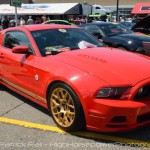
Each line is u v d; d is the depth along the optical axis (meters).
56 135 4.28
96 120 3.84
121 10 58.84
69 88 4.07
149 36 9.66
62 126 4.36
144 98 3.89
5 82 6.01
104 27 10.56
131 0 58.00
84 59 4.47
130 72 4.06
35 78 4.79
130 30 11.05
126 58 4.57
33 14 28.66
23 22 22.83
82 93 3.89
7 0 54.25
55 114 4.48
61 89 4.22
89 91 3.85
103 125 3.83
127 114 3.74
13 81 5.54
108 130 3.86
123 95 3.80
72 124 4.14
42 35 5.28
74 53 4.79
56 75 4.24
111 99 3.79
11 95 6.13
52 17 28.97
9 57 5.57
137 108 3.74
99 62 4.34
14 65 5.39
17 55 5.37
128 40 9.02
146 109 3.82
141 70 4.14
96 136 4.18
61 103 4.33
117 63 4.32
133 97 3.81
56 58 4.65
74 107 4.03
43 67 4.59
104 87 3.81
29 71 4.93
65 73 4.17
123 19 40.88
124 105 3.72
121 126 3.83
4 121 4.82
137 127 4.03
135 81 3.88
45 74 4.52
